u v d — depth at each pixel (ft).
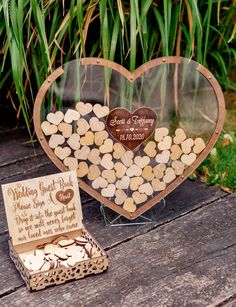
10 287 4.13
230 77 6.99
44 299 4.02
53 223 4.35
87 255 4.25
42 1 5.08
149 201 4.76
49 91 4.55
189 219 4.88
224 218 4.90
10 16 5.21
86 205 5.03
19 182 4.22
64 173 4.33
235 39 6.52
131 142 4.62
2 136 6.21
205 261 4.40
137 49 5.74
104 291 4.10
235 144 5.87
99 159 4.62
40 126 4.50
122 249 4.51
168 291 4.11
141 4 5.19
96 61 4.52
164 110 4.68
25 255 4.28
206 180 5.40
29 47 5.63
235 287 4.17
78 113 4.53
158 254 4.47
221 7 6.14
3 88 6.68
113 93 4.62
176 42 5.78
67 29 5.42
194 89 4.73
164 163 4.72
